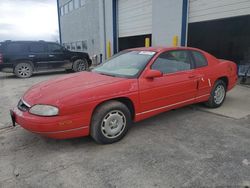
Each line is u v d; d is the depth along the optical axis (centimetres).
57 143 321
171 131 358
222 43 1268
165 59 374
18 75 994
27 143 323
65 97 278
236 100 540
